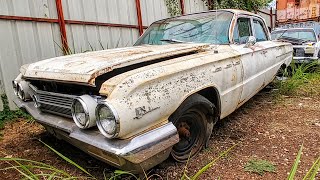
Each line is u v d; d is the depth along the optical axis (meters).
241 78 3.59
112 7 6.61
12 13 4.91
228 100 3.32
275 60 5.06
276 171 2.76
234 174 2.73
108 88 2.18
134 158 2.07
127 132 2.09
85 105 2.23
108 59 2.61
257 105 5.14
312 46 8.14
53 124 2.67
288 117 4.42
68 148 3.46
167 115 2.41
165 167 2.83
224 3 10.05
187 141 2.98
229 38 3.78
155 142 2.21
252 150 3.23
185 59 2.82
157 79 2.35
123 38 6.93
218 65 3.11
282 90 5.89
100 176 2.75
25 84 3.24
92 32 6.24
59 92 2.76
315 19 11.89
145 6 7.48
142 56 2.67
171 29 4.16
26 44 5.12
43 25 5.36
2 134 4.08
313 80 7.00
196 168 2.84
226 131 3.84
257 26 4.84
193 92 2.67
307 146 3.31
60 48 5.65
